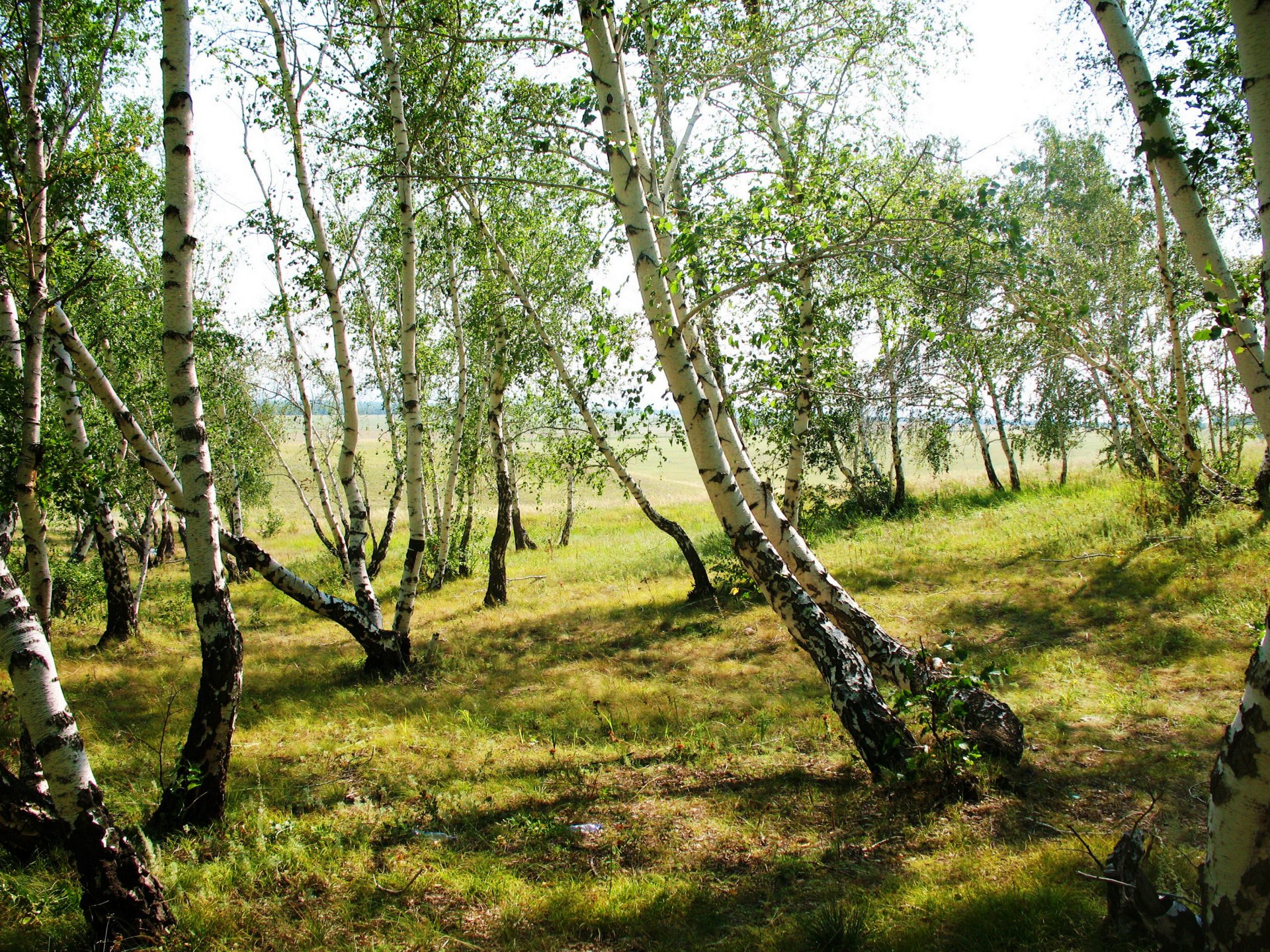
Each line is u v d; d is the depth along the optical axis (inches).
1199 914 127.9
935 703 207.6
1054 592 406.0
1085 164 637.3
